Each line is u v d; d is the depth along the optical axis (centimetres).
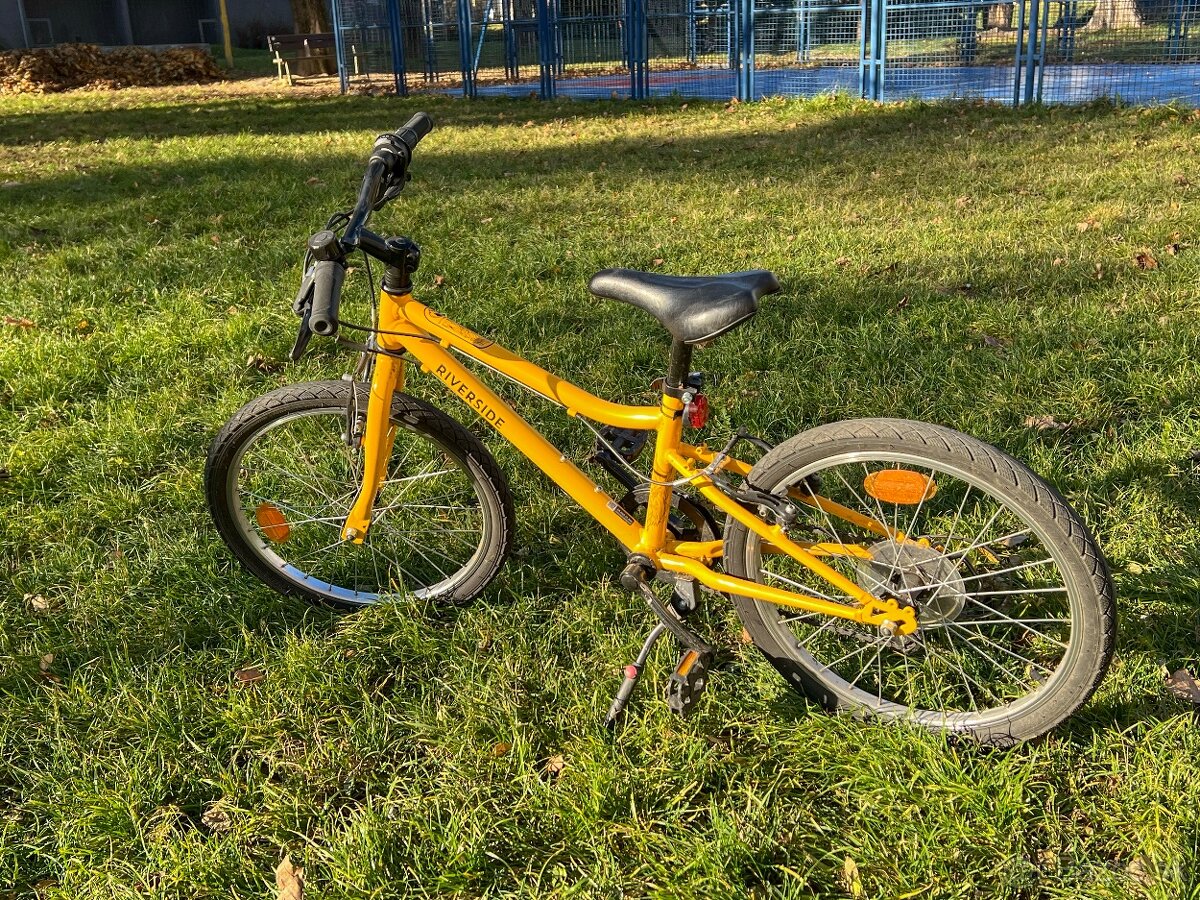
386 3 1730
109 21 2983
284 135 1218
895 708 236
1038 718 219
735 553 233
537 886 202
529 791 222
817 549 227
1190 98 1105
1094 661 208
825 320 462
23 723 248
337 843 211
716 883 196
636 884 202
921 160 832
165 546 315
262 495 307
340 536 291
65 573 307
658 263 568
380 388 252
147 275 569
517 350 448
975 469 206
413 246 237
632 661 257
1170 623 255
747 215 670
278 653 269
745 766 227
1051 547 204
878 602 221
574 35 1614
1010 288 483
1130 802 206
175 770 234
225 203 762
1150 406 356
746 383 407
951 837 203
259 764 238
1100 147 832
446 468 300
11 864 213
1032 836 205
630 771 225
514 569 298
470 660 264
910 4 1229
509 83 1814
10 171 991
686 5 1567
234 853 211
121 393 421
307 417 281
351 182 834
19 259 622
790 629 252
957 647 255
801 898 197
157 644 276
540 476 346
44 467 366
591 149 998
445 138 1133
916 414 369
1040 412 361
